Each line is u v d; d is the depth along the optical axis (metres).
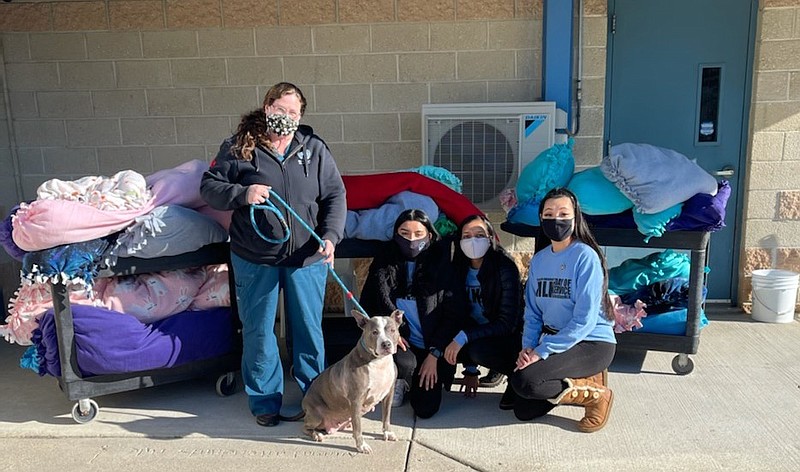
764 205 5.13
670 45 5.05
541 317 3.58
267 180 3.29
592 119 5.07
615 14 5.02
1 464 3.20
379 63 5.11
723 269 5.34
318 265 3.49
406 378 3.66
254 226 3.19
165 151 5.32
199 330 3.77
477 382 3.83
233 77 5.18
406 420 3.57
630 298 4.25
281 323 4.86
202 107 5.24
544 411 3.53
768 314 4.94
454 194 4.12
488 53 5.04
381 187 4.12
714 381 3.96
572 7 4.86
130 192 3.53
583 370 3.40
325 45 5.11
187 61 5.18
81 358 3.52
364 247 4.07
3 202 5.42
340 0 5.04
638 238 4.00
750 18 4.97
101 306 3.58
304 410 3.38
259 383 3.52
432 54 5.07
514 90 5.07
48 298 3.67
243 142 3.26
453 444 3.30
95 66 5.23
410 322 3.71
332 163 3.52
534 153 4.80
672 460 3.10
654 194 3.74
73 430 3.50
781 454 3.13
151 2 5.11
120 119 5.30
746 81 5.06
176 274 3.81
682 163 3.87
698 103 5.12
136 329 3.60
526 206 4.18
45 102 5.31
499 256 3.73
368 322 3.10
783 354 4.33
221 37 5.13
